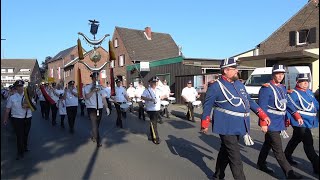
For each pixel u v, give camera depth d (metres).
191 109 15.51
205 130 5.82
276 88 6.36
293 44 27.73
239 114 5.67
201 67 25.94
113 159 8.15
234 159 5.64
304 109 6.60
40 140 10.88
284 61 24.22
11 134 12.05
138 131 12.56
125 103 13.90
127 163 7.74
